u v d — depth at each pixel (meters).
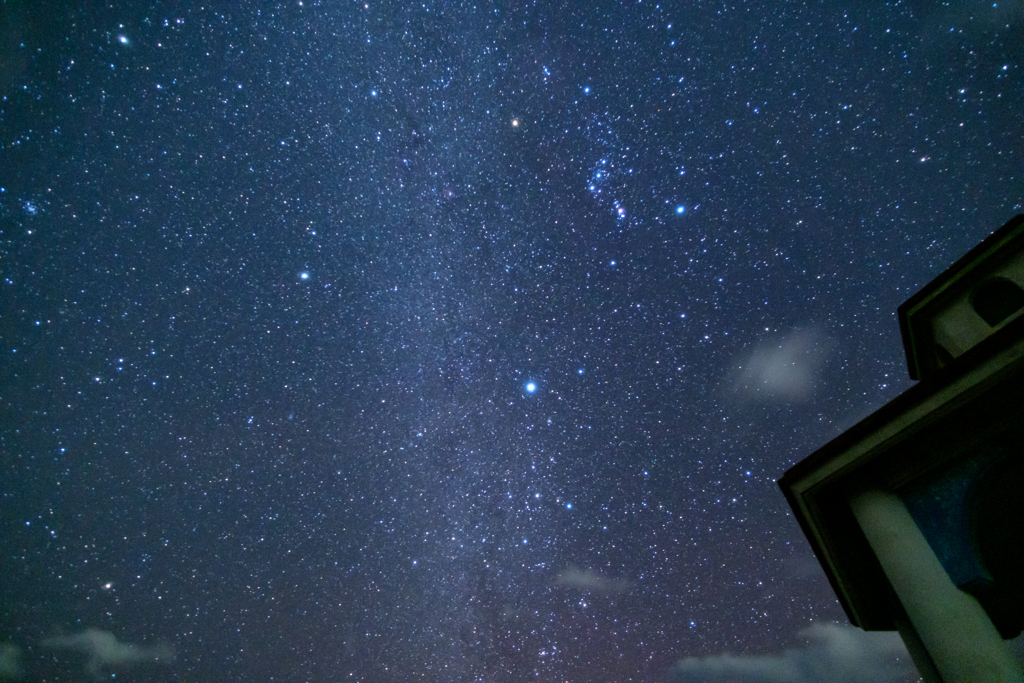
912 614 3.31
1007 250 5.45
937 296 5.93
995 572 4.07
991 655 3.04
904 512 3.58
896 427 3.49
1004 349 3.11
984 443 3.42
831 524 3.95
